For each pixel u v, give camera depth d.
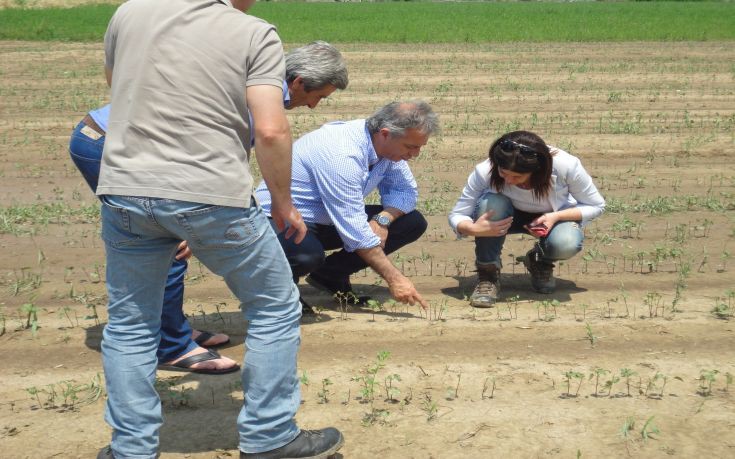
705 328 4.54
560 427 3.46
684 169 8.74
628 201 7.45
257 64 2.76
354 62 17.19
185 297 5.18
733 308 4.84
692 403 3.67
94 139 3.89
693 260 5.80
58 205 7.21
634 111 11.88
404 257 5.96
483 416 3.55
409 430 3.44
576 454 3.24
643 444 3.32
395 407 3.65
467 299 5.07
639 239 6.33
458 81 14.60
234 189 2.73
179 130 2.69
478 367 4.07
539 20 27.97
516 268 5.74
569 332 4.52
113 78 2.82
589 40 22.03
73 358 4.22
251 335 2.92
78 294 5.16
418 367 4.07
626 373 3.71
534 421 3.51
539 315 4.78
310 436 3.07
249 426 2.94
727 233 6.45
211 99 2.71
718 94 13.23
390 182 4.83
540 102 12.65
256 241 2.81
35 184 8.18
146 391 2.91
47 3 33.31
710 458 3.21
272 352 2.90
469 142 9.98
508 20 28.00
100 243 6.27
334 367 4.09
